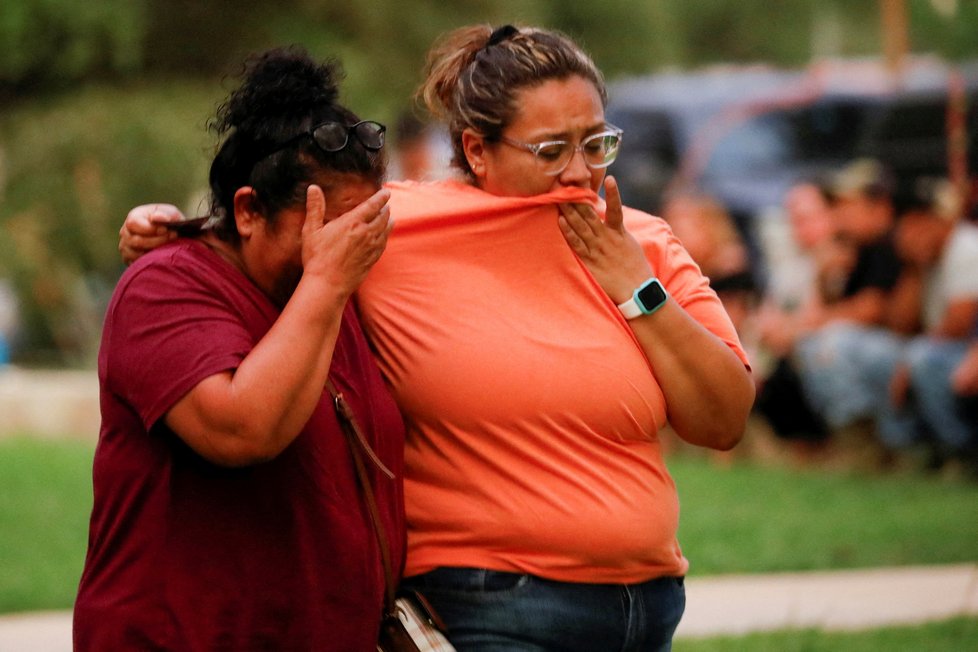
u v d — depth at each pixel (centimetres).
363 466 951
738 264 3481
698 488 3080
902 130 3294
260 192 913
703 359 1016
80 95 6047
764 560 2320
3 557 2352
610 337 1013
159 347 889
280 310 945
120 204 6053
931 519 2666
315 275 886
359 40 6094
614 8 7700
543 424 1002
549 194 1006
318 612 927
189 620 903
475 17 6303
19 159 6047
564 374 998
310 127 905
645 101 3797
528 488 1000
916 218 3209
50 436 3906
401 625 988
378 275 1037
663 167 3716
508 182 1021
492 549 1007
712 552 2378
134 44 5800
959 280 3119
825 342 3309
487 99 1016
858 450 3322
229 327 901
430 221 1027
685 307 1062
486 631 1007
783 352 3394
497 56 1024
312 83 923
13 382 4384
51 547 2425
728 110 3634
